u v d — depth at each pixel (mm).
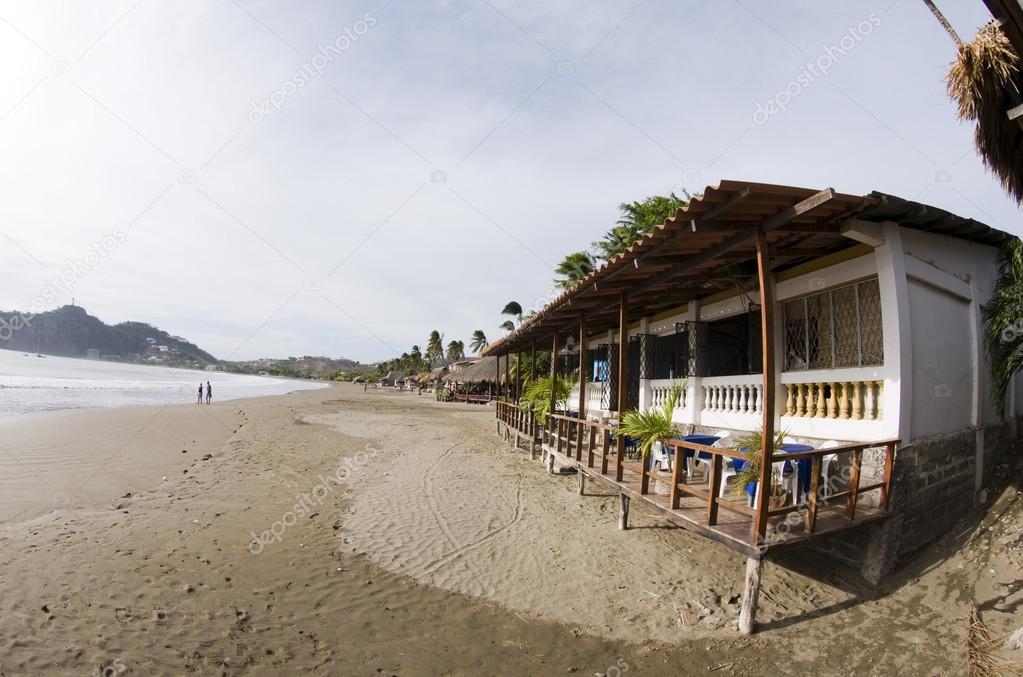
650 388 12578
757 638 5164
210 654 4430
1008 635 4613
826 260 7512
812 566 6570
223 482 11000
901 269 6531
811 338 7980
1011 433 8602
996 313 7664
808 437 7684
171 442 16594
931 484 6668
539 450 15312
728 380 9648
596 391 16484
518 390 19422
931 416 6785
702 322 10609
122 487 10195
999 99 5469
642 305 11633
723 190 4805
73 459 12812
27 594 5105
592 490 10656
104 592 5332
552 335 15938
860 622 5336
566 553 7277
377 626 5223
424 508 9367
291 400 43719
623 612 5703
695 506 6523
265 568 6375
